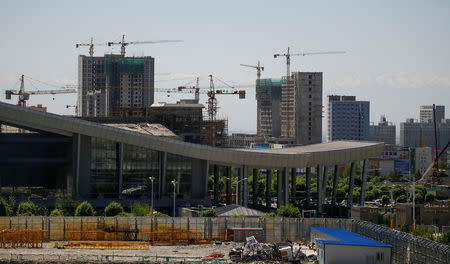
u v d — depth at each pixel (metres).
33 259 134.12
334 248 134.12
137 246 151.88
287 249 138.75
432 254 133.88
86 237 159.00
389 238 147.25
